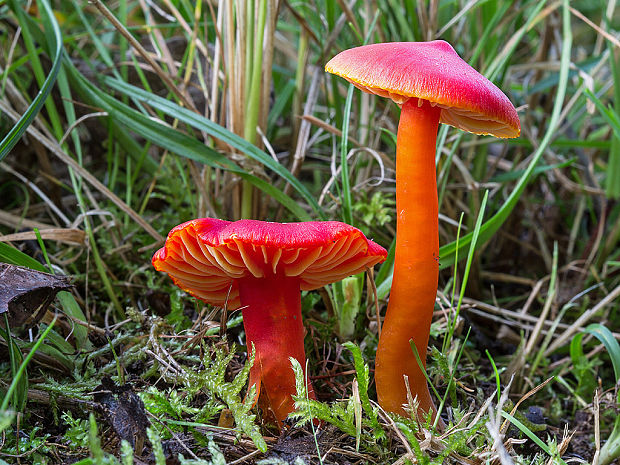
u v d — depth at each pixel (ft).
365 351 0.64
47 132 0.73
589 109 0.73
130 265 0.75
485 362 0.73
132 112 0.68
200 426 0.50
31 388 0.54
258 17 0.70
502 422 0.55
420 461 0.47
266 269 0.51
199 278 0.54
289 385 0.52
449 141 0.79
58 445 0.49
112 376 0.56
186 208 0.82
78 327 0.61
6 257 0.55
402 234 0.51
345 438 0.52
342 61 0.49
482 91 0.46
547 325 0.81
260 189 0.72
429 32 0.80
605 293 0.83
